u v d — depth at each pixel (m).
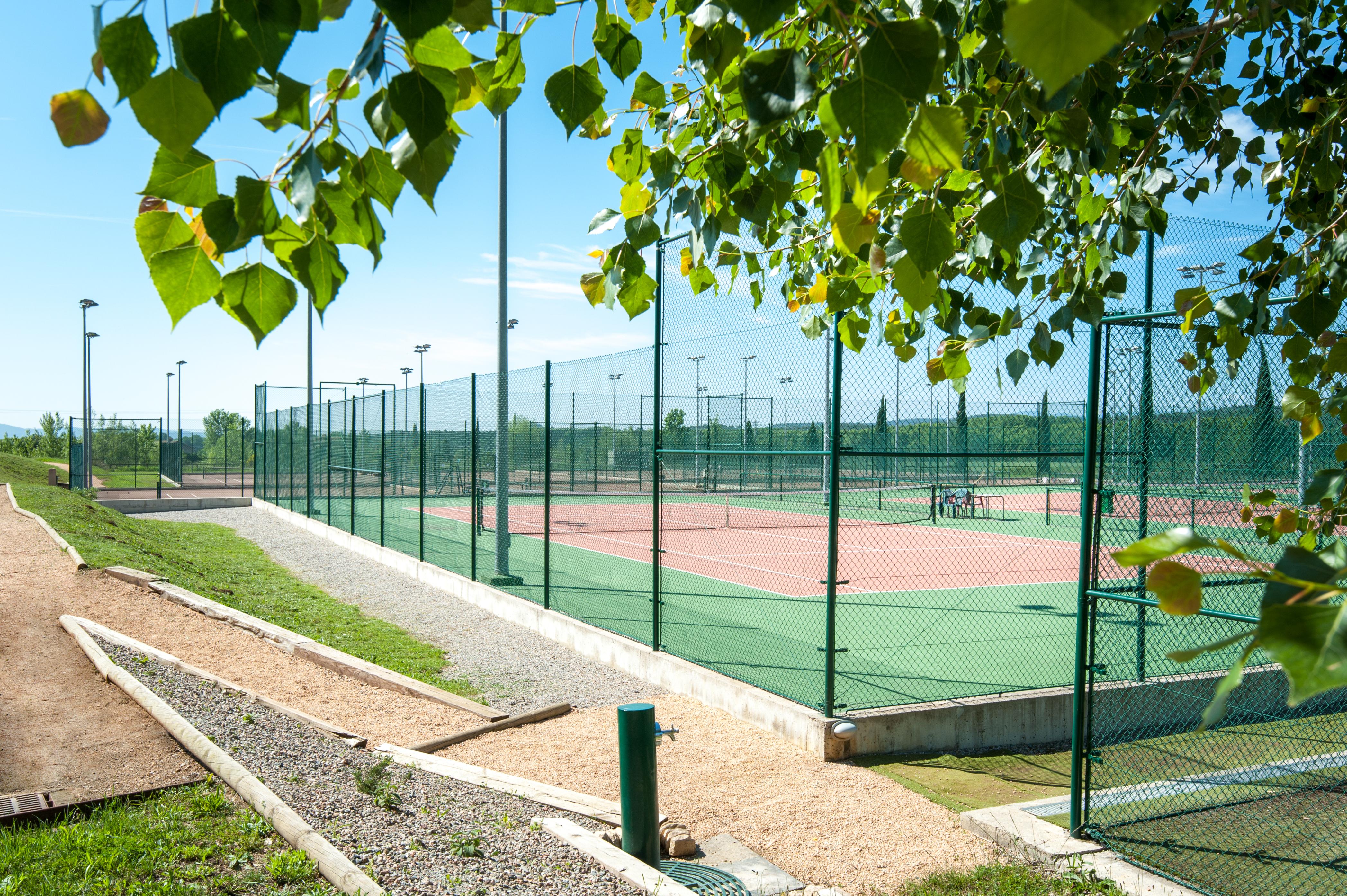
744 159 2.02
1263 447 6.68
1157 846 4.98
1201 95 3.06
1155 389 7.21
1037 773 6.23
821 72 1.75
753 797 5.71
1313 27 3.59
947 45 1.49
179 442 43.97
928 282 1.49
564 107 1.59
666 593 12.67
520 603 11.20
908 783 5.98
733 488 12.83
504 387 12.91
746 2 1.01
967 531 22.28
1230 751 6.64
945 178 2.33
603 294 2.27
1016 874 4.68
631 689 8.34
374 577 15.15
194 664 8.26
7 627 8.80
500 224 13.16
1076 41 0.46
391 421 18.14
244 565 16.12
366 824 4.63
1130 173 2.67
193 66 0.82
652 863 4.63
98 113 0.86
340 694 7.86
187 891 3.82
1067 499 29.97
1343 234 2.56
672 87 2.25
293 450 25.56
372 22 1.01
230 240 0.99
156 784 5.18
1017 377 2.59
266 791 4.82
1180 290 2.63
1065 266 2.92
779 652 8.91
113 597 10.48
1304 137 3.37
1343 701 7.65
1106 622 9.76
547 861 4.37
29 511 17.41
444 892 3.92
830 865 4.79
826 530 22.52
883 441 8.03
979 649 9.34
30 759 5.56
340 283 1.14
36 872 3.93
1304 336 2.62
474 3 1.23
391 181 1.18
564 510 26.97
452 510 21.77
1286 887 4.52
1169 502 7.38
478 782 5.64
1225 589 7.78
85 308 37.62
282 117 0.96
